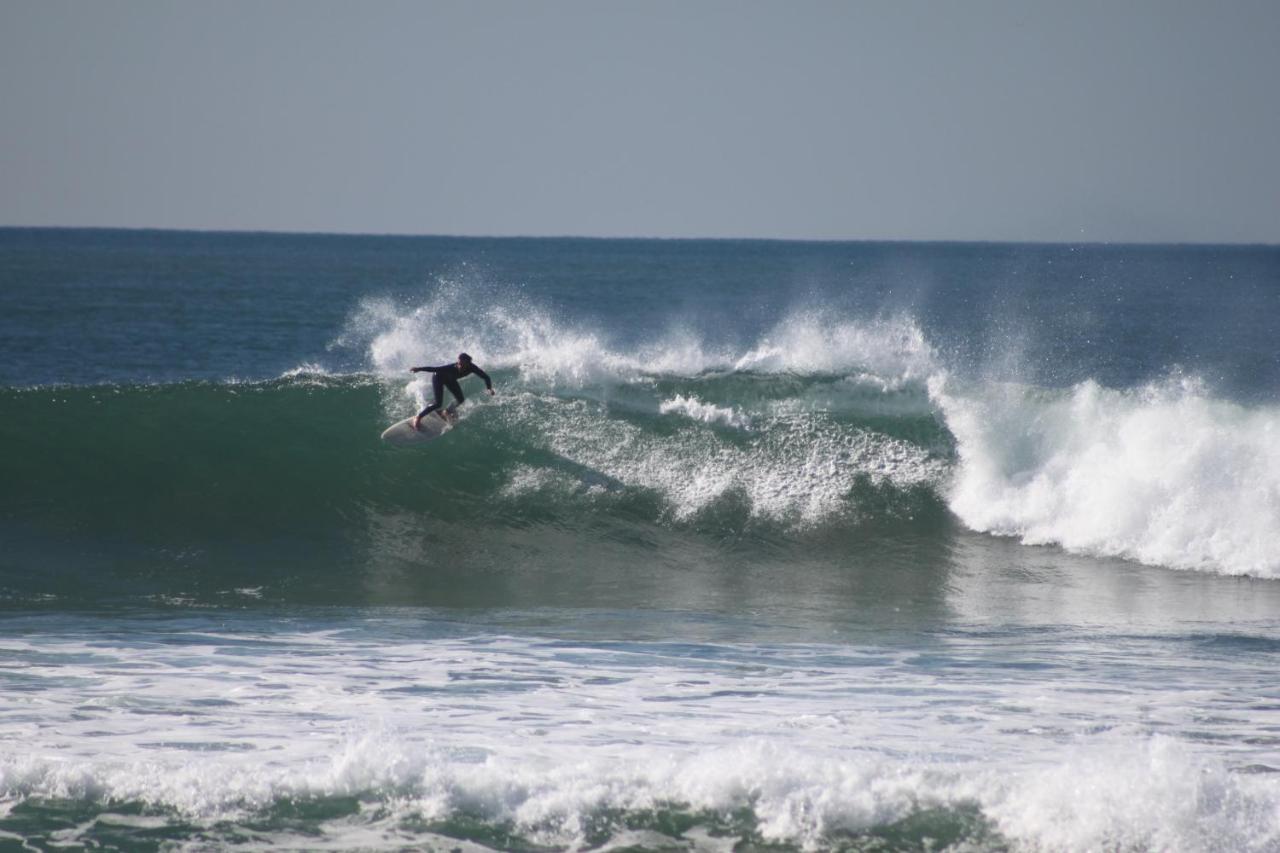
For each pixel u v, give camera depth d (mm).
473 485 61719
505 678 35312
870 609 47812
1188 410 60562
